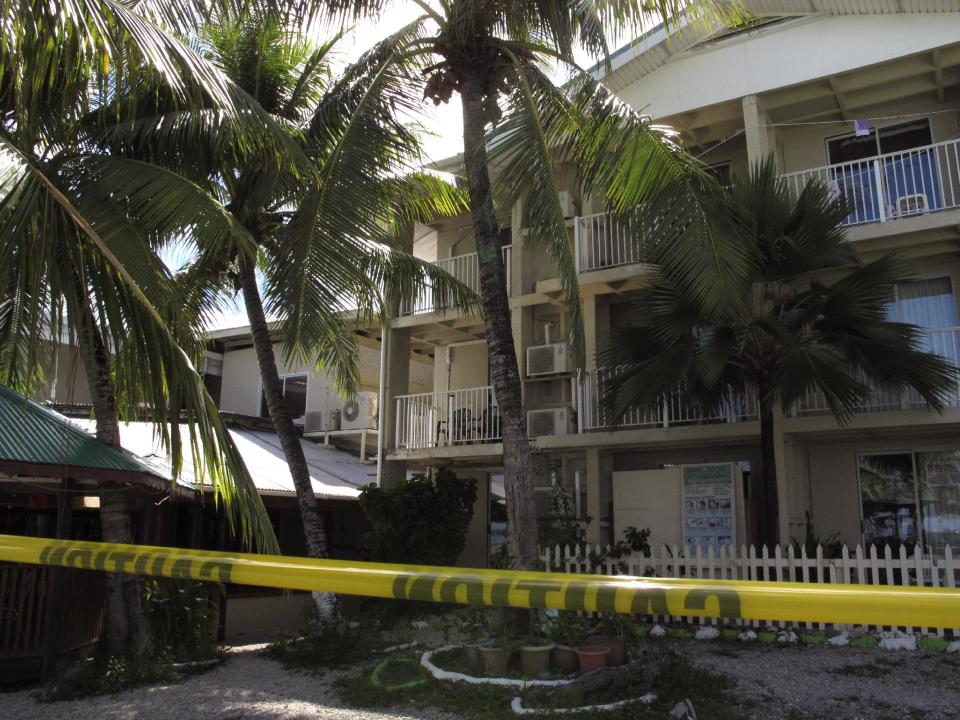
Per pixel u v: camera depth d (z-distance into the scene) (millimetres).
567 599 2314
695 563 10219
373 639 9562
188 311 11828
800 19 12914
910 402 11203
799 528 11891
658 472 12398
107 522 8766
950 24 11773
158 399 6586
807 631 9102
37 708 7188
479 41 9062
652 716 5926
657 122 14039
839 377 9383
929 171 12422
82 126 8914
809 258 9836
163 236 9031
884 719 5945
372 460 18125
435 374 17516
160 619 8914
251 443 16125
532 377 14359
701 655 8273
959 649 8203
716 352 9562
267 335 11789
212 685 7801
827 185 11133
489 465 15922
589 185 9094
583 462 14633
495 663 7184
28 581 8492
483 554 15688
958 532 11719
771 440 10438
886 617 1904
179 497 10602
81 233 6996
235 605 12469
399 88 9211
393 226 12688
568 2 8867
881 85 12898
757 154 12836
